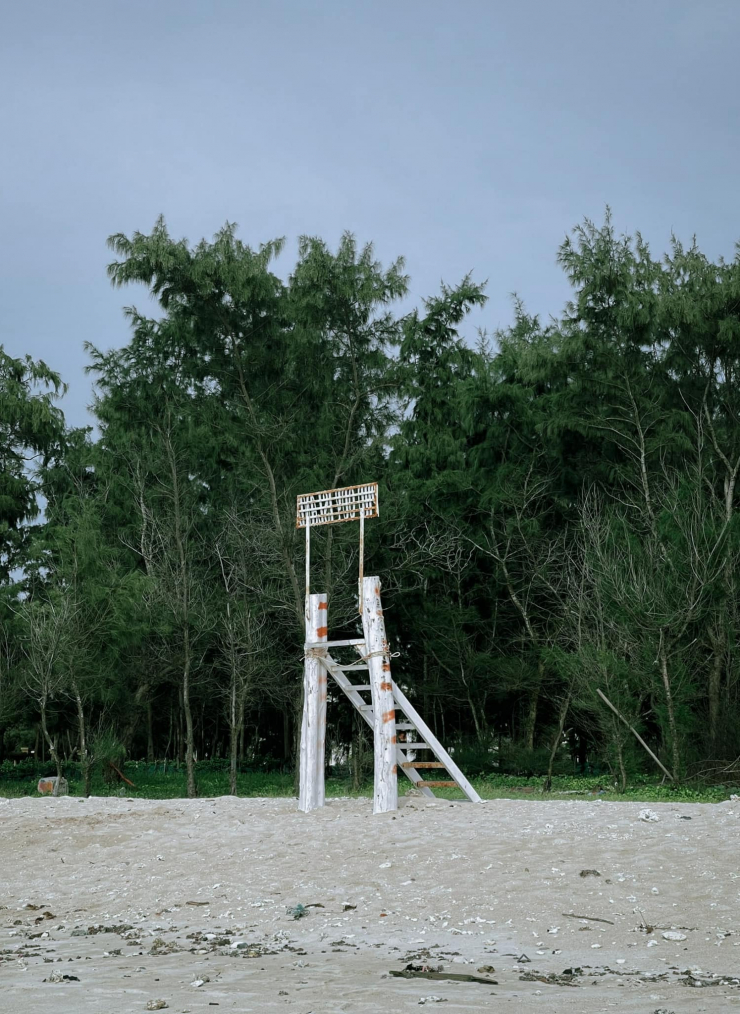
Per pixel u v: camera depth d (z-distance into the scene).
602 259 30.53
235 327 29.28
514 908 9.62
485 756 31.61
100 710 31.83
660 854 11.07
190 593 29.55
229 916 10.30
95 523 31.42
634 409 29.53
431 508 33.69
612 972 7.40
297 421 30.03
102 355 37.09
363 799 17.92
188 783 28.02
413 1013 6.12
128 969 7.93
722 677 27.92
